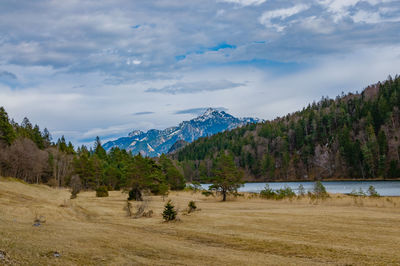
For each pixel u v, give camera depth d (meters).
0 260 10.18
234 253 16.77
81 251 13.90
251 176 177.00
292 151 179.50
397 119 147.75
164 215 29.53
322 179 146.88
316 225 25.28
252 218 30.19
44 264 10.91
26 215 27.20
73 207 40.22
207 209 41.81
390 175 123.12
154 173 73.06
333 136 162.75
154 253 15.58
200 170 187.00
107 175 104.06
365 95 190.38
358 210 35.12
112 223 28.45
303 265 14.23
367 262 14.70
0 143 75.75
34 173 88.44
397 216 29.11
